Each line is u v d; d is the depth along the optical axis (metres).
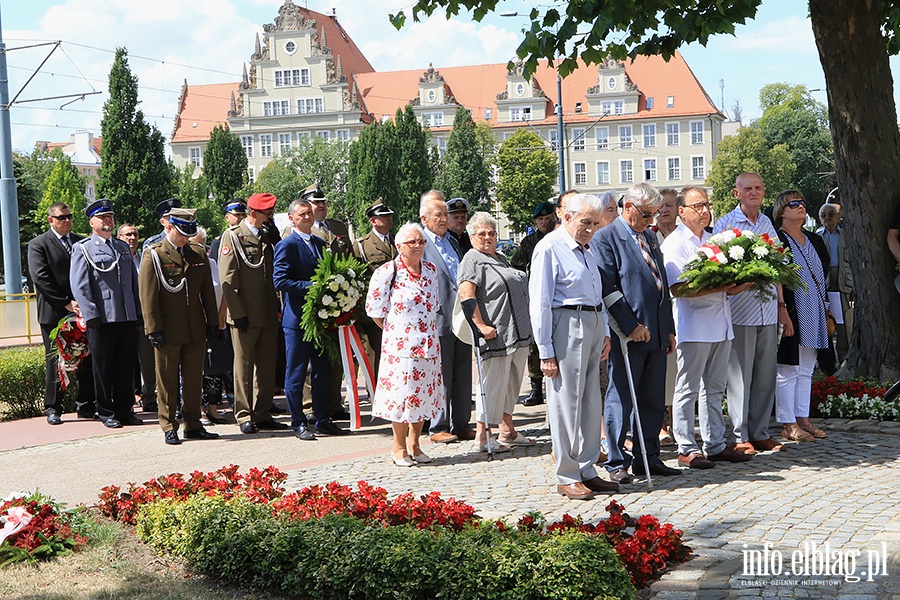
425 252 9.92
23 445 10.44
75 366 11.78
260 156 110.56
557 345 7.39
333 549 5.41
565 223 7.52
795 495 7.11
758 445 8.88
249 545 5.66
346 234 11.86
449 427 10.05
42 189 91.00
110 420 11.58
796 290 8.45
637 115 103.31
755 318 8.61
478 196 87.81
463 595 4.93
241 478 7.28
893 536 5.99
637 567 5.25
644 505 7.01
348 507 6.27
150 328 10.07
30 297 26.55
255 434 10.68
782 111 100.88
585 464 7.50
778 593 5.05
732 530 6.25
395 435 8.74
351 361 10.28
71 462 9.37
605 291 7.78
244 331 10.73
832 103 11.36
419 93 108.94
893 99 11.27
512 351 9.19
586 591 4.85
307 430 10.35
